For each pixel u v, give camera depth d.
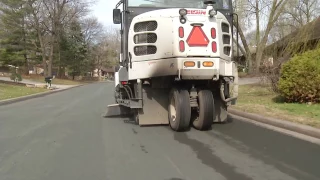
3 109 16.05
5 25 46.56
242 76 26.41
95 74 110.88
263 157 6.40
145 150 7.11
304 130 8.20
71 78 69.56
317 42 15.80
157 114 9.38
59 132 9.37
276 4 24.91
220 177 5.33
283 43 17.44
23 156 6.81
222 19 8.80
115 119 11.70
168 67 8.37
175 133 8.75
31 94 25.00
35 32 52.50
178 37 8.29
